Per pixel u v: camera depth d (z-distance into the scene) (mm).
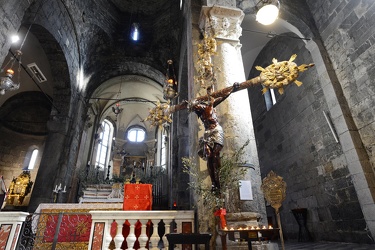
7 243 3852
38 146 15844
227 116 4852
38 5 8648
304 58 9219
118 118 25609
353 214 6684
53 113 11711
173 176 12414
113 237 4145
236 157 4008
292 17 8734
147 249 4047
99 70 15062
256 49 11945
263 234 3197
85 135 14969
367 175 6242
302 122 9117
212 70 5316
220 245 3762
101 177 16578
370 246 5660
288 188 9586
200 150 4191
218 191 3777
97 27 13609
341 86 7543
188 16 8172
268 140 11383
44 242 4996
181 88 11781
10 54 11617
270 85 4043
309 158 8602
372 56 6637
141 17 16375
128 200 4773
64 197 11484
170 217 4367
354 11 7312
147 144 25922
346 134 6918
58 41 10406
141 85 18297
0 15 6324
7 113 15375
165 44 14727
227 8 6383
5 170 14578
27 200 13836
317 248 5746
